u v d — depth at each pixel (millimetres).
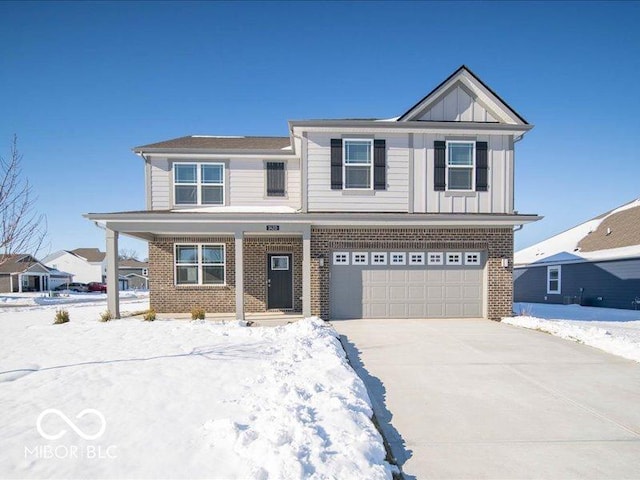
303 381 5199
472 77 11891
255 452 3369
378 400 5152
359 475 3105
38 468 3285
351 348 7895
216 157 13562
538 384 5781
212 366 6180
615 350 7523
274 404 4426
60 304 23359
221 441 3633
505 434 4203
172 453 3475
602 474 3467
